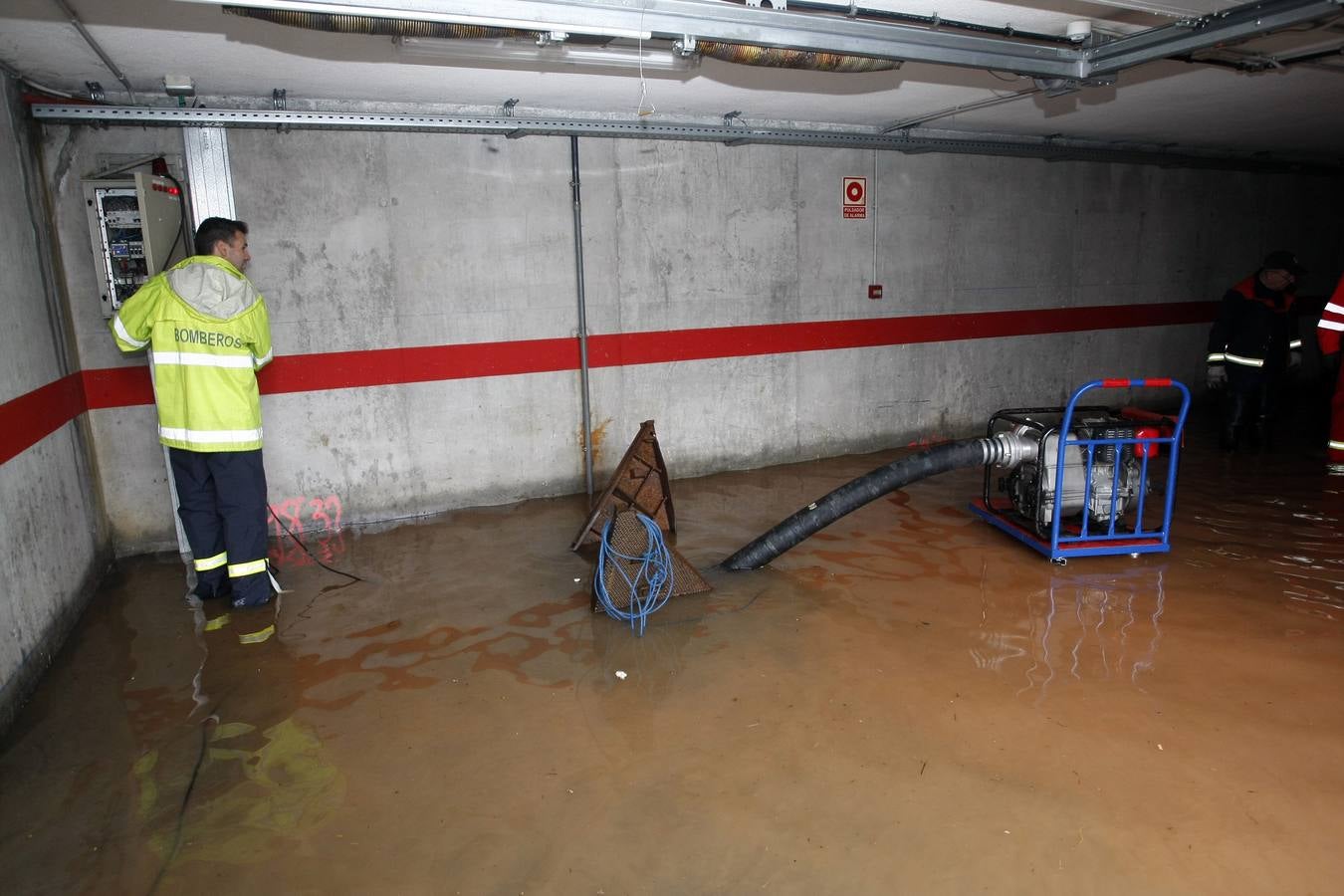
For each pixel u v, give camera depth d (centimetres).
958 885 211
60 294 420
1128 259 772
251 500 388
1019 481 459
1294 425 729
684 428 602
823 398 650
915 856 221
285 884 217
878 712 291
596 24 297
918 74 445
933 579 409
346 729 290
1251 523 477
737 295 602
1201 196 803
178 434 380
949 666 322
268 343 395
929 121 592
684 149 568
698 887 213
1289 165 819
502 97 467
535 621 374
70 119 415
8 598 305
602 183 546
